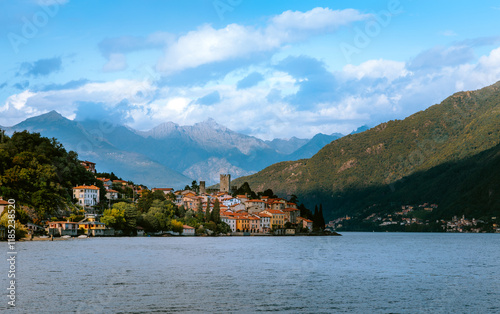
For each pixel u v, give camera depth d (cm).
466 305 8038
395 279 10819
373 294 8875
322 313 7431
